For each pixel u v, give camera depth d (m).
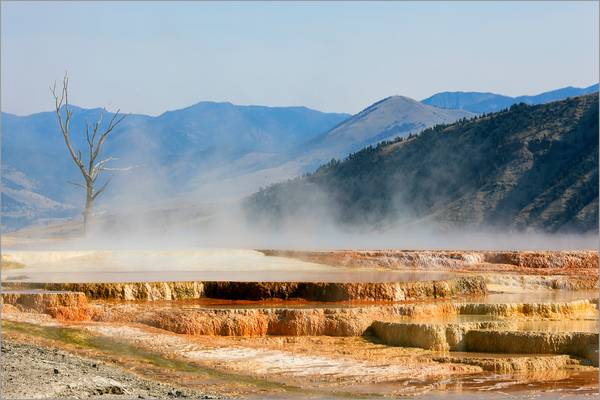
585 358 49.88
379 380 43.94
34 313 54.78
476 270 92.00
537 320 61.03
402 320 57.56
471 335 52.72
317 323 55.75
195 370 43.72
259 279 70.75
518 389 42.72
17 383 32.75
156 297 64.69
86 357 43.75
